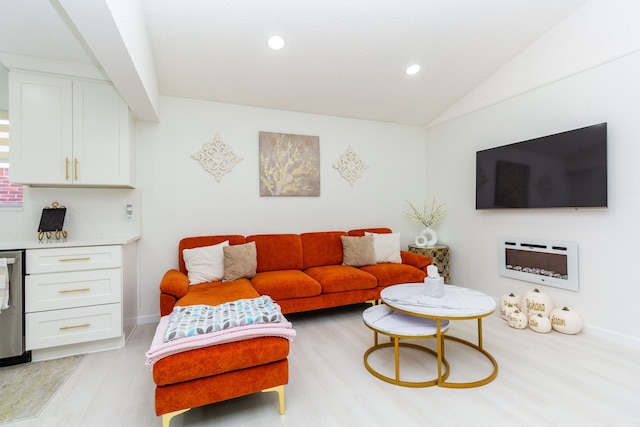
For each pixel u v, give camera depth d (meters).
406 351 2.31
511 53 2.99
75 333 2.24
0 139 2.54
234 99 3.27
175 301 2.26
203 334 1.53
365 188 4.02
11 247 2.08
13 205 2.58
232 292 2.37
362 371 2.01
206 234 3.22
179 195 3.11
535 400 1.66
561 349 2.26
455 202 3.88
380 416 1.55
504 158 3.13
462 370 1.99
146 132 3.00
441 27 2.56
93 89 2.50
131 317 2.73
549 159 2.70
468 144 3.66
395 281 3.07
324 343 2.46
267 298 2.06
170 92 3.05
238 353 1.50
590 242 2.49
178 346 1.44
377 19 2.41
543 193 2.76
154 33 2.33
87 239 2.64
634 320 2.24
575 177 2.51
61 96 2.41
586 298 2.52
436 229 4.20
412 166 4.31
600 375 1.89
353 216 3.95
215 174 3.25
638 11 2.19
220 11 2.21
